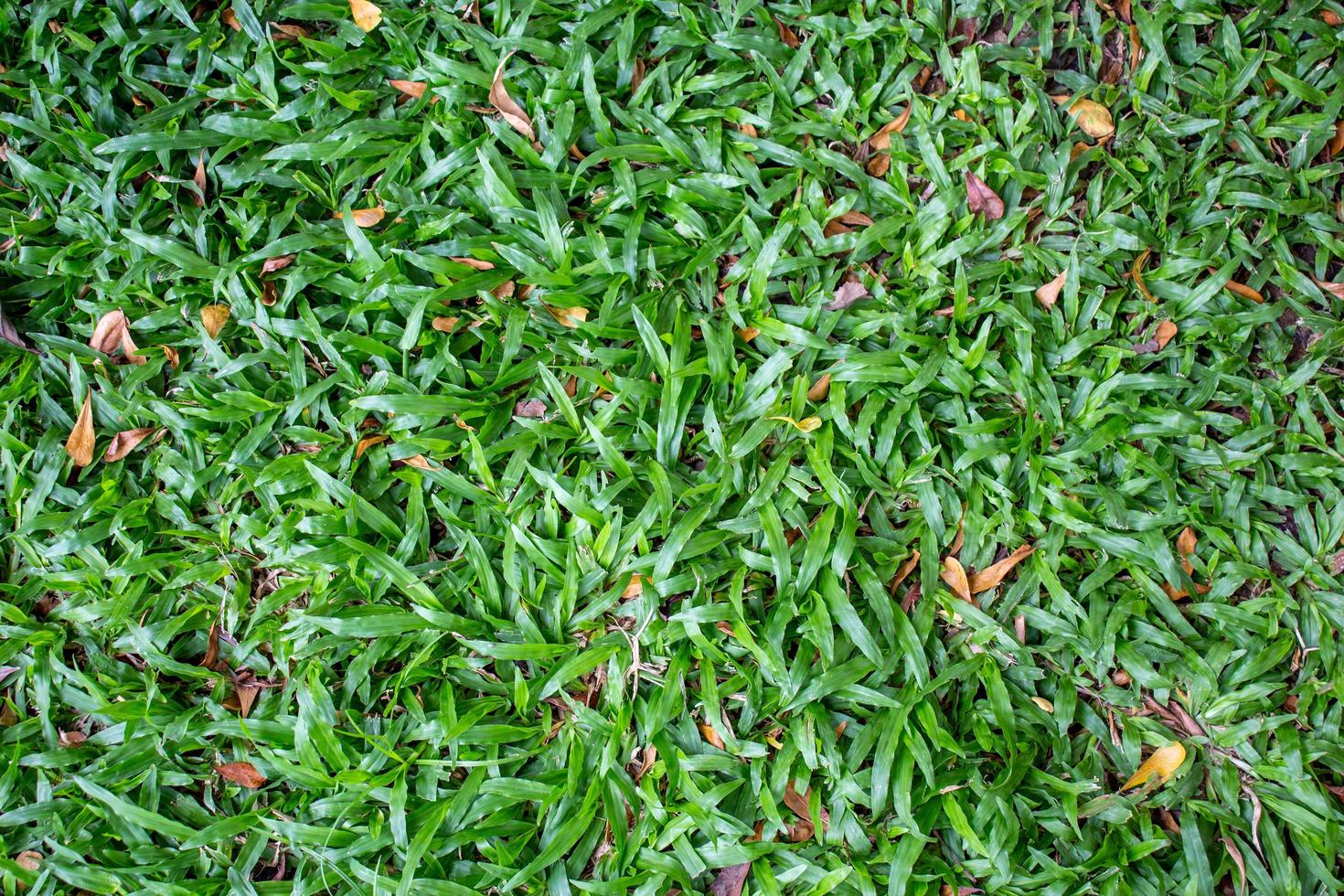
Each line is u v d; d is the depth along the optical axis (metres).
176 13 2.32
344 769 2.03
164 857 2.02
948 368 2.22
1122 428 2.24
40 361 2.25
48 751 2.07
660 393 2.18
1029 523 2.19
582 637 2.12
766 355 2.26
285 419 2.22
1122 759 2.13
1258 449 2.28
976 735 2.10
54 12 2.31
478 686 2.10
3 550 2.17
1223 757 2.15
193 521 2.19
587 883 1.97
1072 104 2.40
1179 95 2.47
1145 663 2.14
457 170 2.30
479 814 2.02
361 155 2.29
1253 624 2.18
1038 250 2.31
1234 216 2.37
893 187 2.33
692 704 2.11
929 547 2.15
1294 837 2.12
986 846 2.04
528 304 2.26
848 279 2.31
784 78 2.37
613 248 2.27
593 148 2.36
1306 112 2.48
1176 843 2.11
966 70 2.36
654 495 2.11
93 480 2.22
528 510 2.14
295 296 2.25
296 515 2.13
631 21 2.33
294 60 2.38
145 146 2.23
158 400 2.19
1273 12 2.45
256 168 2.30
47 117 2.29
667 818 2.03
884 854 2.02
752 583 2.13
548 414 2.22
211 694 2.10
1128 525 2.20
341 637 2.10
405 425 2.17
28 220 2.29
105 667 2.13
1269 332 2.35
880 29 2.38
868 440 2.17
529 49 2.33
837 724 2.11
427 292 2.19
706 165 2.33
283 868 2.04
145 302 2.28
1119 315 2.36
